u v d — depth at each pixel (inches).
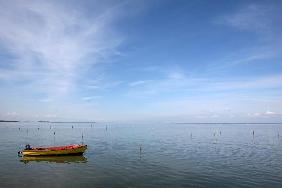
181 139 4323.3
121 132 6579.7
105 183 1469.0
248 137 4901.6
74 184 1449.3
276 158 2289.6
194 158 2263.8
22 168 1882.4
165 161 2110.0
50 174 1686.8
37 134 5575.8
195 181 1507.1
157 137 4776.1
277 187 1400.1
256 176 1621.6
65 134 5669.3
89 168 1861.5
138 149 2876.5
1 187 1384.1
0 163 2073.1
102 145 3299.7
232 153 2593.5
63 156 2375.7
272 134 5910.4
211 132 6806.1
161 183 1467.8
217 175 1644.9
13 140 4052.7
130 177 1595.7
